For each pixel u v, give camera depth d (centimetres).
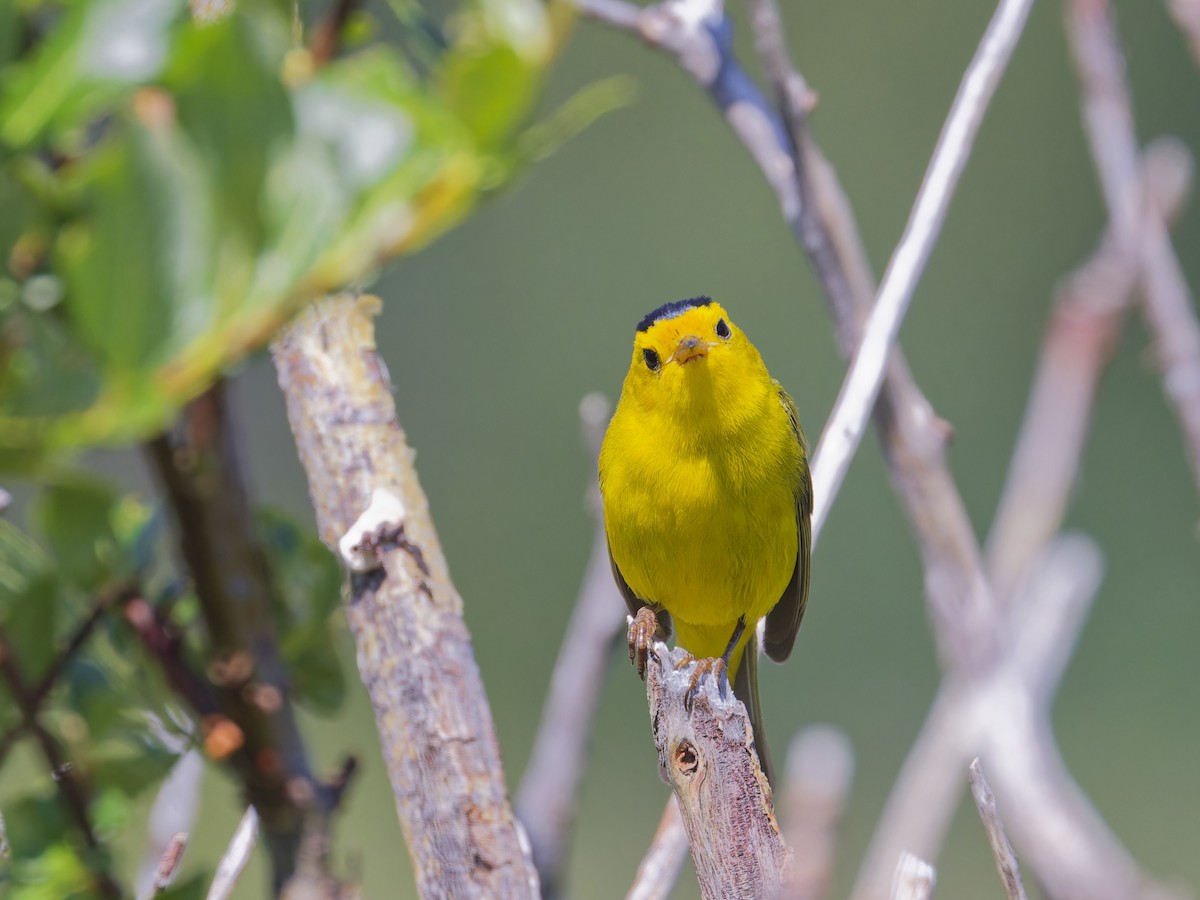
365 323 268
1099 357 339
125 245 130
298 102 138
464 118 143
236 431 159
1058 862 269
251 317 133
